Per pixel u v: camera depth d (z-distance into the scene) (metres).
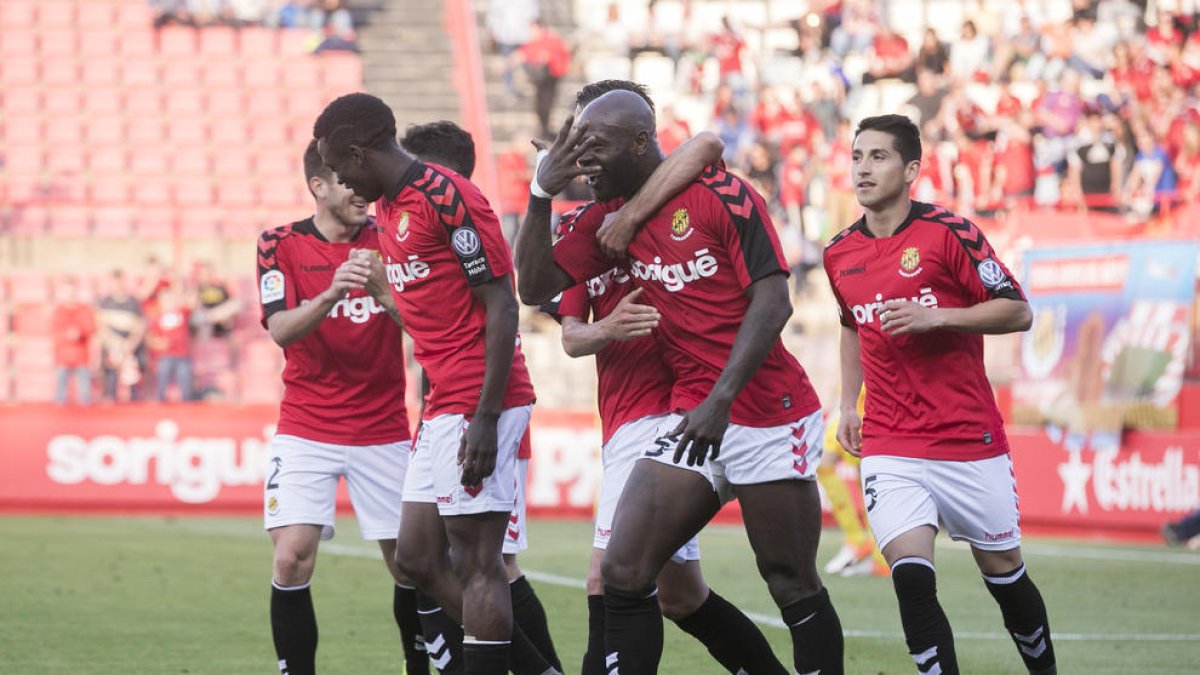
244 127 88.19
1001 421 19.64
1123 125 75.94
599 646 18.50
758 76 84.12
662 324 17.50
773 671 18.73
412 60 91.00
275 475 20.84
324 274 21.14
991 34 85.81
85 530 51.81
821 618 17.47
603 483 18.95
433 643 20.09
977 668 25.17
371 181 18.27
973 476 19.14
